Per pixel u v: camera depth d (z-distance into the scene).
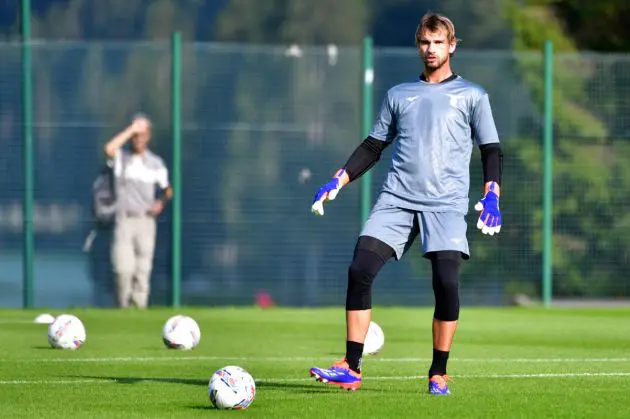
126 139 53.88
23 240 54.12
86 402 22.64
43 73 54.09
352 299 23.88
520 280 56.75
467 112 23.97
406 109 24.06
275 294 55.00
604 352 34.69
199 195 54.53
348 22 79.38
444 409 21.58
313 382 25.94
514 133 56.41
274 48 54.66
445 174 23.81
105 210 54.03
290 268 55.06
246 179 54.81
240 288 54.91
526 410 21.61
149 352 33.22
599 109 57.22
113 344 35.81
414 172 23.86
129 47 54.34
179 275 54.50
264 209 54.91
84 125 54.12
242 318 48.78
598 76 57.12
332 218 55.16
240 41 76.62
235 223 54.75
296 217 55.00
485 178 23.94
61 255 54.28
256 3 77.06
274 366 29.84
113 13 71.94
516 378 27.02
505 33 78.00
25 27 54.19
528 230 56.66
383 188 24.25
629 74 57.22
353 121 55.00
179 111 54.41
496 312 53.41
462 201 23.91
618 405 22.39
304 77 54.81
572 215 57.12
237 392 21.44
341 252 55.16
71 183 54.19
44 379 26.42
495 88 56.25
